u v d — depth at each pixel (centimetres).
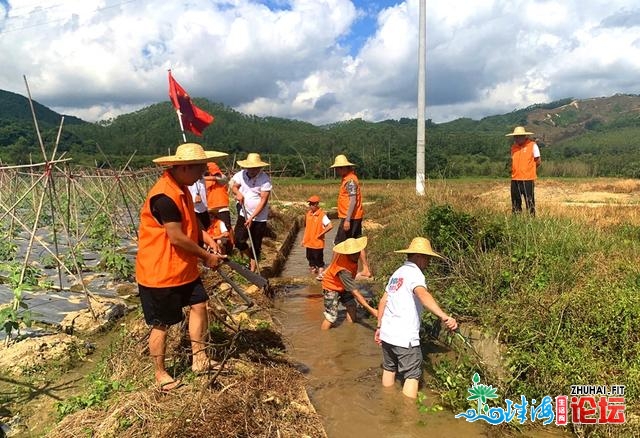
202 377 413
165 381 395
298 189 3347
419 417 446
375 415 449
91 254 1021
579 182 3097
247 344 516
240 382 405
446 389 490
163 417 355
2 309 530
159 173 1816
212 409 360
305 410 418
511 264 598
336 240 850
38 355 498
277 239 1318
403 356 478
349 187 823
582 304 479
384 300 504
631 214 1131
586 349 442
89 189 1698
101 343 562
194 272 403
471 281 612
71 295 702
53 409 413
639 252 614
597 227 784
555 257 594
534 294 523
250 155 821
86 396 407
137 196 1543
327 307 659
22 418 400
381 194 2697
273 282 877
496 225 679
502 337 501
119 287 766
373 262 985
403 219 1147
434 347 596
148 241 381
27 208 1518
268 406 394
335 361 562
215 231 886
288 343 601
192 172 384
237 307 673
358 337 637
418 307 489
